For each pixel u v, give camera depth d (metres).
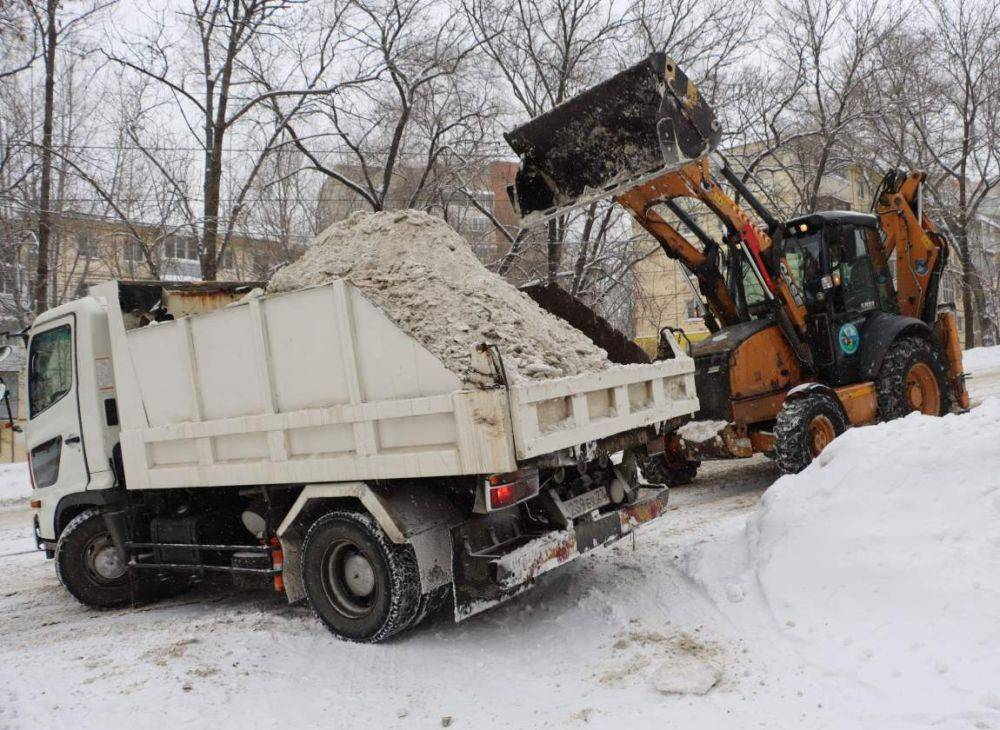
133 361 5.50
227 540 5.59
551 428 4.05
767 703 3.12
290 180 19.03
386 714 3.50
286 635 4.73
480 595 4.17
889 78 21.84
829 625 3.68
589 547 4.57
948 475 4.21
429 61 15.94
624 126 6.05
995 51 24.31
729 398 7.23
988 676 2.95
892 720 2.84
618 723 3.14
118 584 6.10
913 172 8.59
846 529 4.28
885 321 7.92
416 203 17.33
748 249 7.20
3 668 4.51
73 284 23.44
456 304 4.75
